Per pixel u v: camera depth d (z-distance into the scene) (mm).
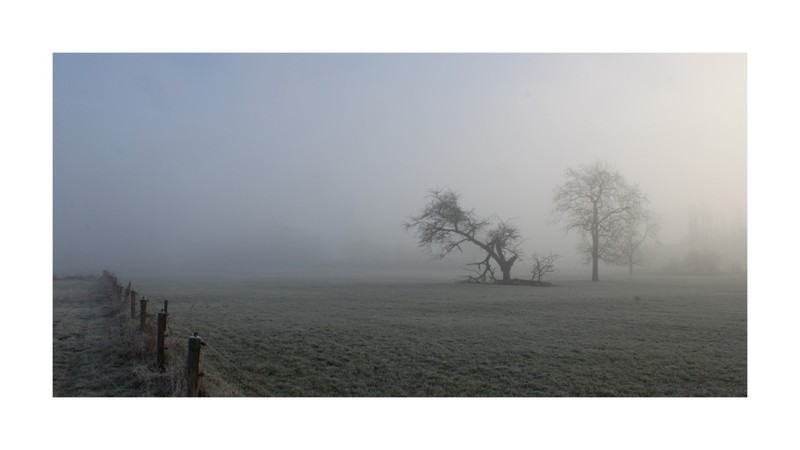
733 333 20984
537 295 40312
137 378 12758
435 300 35500
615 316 26438
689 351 17578
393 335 20359
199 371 10992
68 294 39500
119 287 30031
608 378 14523
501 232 62469
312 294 40938
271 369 15383
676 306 31422
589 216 74062
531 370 15242
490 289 48188
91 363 14703
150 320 17688
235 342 18875
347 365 15820
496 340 19406
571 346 18344
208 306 30938
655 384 14008
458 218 64312
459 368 15469
